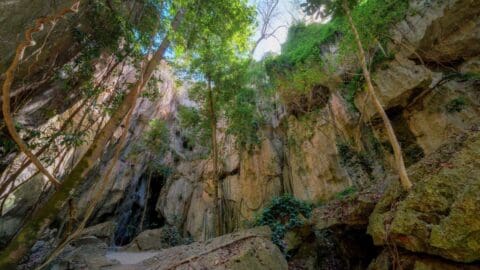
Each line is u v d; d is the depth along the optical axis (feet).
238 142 59.11
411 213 15.72
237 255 19.27
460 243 12.87
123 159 67.10
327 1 26.30
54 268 26.30
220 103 43.80
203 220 61.62
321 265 23.41
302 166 47.70
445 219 13.96
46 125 30.04
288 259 23.98
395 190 19.01
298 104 49.83
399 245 15.93
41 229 12.61
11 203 34.53
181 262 20.22
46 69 22.84
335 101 44.24
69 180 13.91
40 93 24.94
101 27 23.47
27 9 19.08
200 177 72.28
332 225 24.56
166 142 72.23
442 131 31.73
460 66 34.55
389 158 35.94
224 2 23.30
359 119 37.63
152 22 21.88
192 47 31.19
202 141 50.67
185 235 63.10
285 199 29.35
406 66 35.19
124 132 14.66
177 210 69.21
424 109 34.22
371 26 31.14
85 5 22.25
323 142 45.75
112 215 65.05
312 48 45.83
